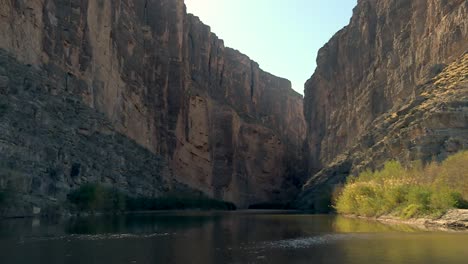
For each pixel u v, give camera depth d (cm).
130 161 8525
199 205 10119
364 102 9750
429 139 5172
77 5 7681
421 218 4162
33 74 6159
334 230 3606
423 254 2158
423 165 5066
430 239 2764
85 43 7869
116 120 8894
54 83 6806
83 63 7750
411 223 4162
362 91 10406
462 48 6575
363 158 7181
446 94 5703
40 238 2848
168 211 8444
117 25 9369
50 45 6962
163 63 11531
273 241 2827
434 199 4166
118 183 7538
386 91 8988
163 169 10056
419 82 6962
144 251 2362
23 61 6222
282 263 2000
